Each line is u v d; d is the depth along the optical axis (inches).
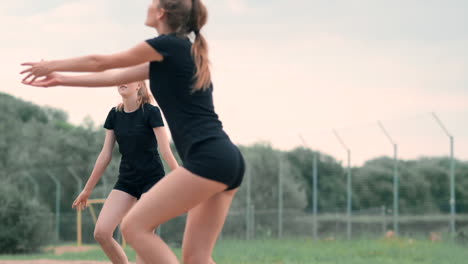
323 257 523.8
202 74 129.0
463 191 707.4
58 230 949.8
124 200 201.6
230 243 731.4
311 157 911.0
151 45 127.4
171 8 134.2
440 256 503.5
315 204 759.7
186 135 127.8
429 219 711.1
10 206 781.3
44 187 1188.5
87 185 207.0
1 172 1441.9
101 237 196.5
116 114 205.9
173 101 129.1
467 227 673.6
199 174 125.2
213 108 132.6
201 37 134.7
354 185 774.5
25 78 131.5
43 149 1530.5
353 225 767.1
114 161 1152.8
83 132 1536.7
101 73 143.5
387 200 743.7
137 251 129.6
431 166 708.7
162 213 127.5
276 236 830.5
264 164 950.4
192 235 138.6
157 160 204.5
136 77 145.1
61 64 128.6
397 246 610.2
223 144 127.5
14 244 770.8
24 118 2078.0
